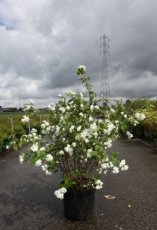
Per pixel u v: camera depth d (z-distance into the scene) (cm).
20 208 515
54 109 489
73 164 473
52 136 473
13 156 1073
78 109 468
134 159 927
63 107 482
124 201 528
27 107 474
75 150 455
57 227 432
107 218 455
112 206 504
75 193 441
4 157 1058
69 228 427
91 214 454
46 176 729
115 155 435
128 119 445
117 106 449
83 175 471
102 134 453
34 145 418
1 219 471
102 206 505
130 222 440
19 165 886
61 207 510
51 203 532
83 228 425
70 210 449
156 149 1137
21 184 667
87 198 445
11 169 835
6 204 537
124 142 1389
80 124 450
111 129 435
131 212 477
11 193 601
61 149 450
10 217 477
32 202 542
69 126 445
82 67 475
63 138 453
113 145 1282
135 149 1150
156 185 623
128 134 456
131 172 741
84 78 479
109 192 580
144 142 1356
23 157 447
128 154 1028
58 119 486
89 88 477
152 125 1268
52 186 639
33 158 412
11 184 671
